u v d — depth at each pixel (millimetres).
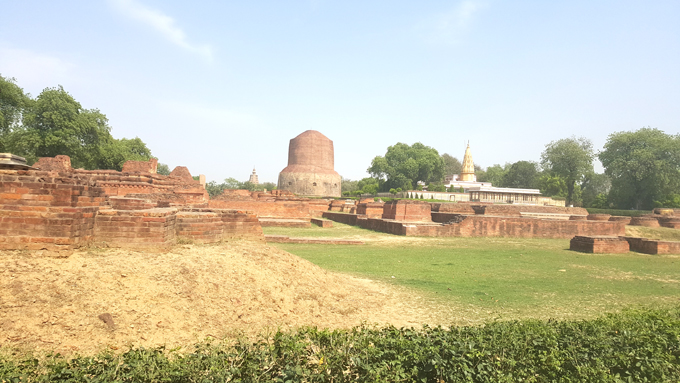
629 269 15094
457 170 129625
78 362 4234
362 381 4438
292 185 78312
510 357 4988
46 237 6891
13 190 6867
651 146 61438
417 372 4609
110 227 7977
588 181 91000
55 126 39438
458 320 8156
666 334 5844
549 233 26062
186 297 6918
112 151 50906
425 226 24812
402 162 96312
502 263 15883
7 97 36750
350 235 24859
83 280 6371
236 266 8516
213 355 4523
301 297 8406
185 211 11555
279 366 4543
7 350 4871
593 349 5305
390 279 12086
